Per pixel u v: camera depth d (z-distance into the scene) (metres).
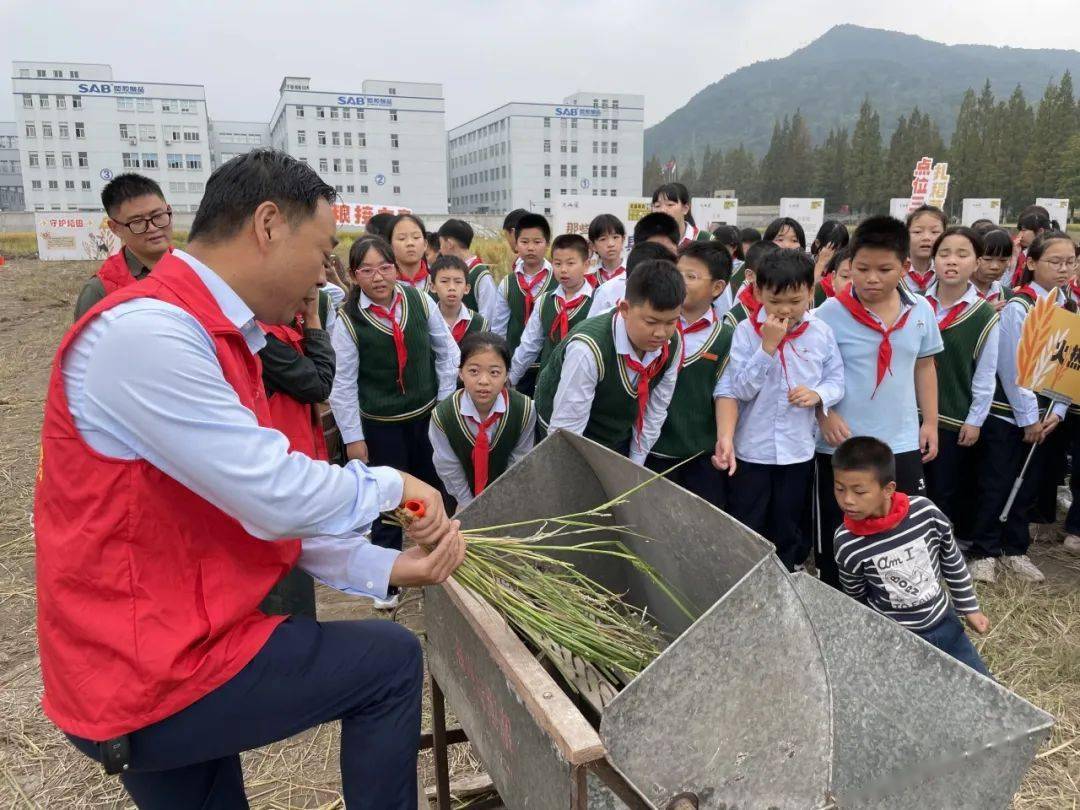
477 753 1.94
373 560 1.70
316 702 1.61
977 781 1.82
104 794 2.65
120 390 1.37
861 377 3.58
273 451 1.45
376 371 3.99
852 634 1.95
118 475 1.40
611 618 2.04
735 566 1.77
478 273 6.57
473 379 3.32
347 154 75.50
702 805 1.48
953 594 2.82
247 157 1.55
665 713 1.42
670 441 3.74
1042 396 4.41
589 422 3.42
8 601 3.92
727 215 17.84
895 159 90.75
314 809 2.58
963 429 4.00
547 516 2.31
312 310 2.83
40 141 71.94
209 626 1.49
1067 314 3.74
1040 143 73.44
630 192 85.56
